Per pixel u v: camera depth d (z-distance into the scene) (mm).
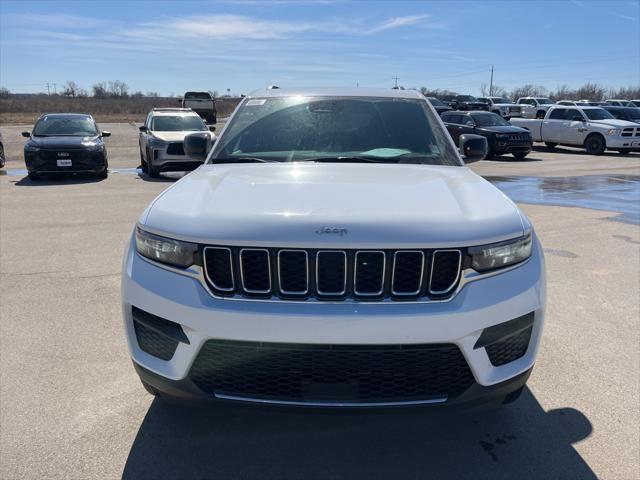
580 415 3020
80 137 13594
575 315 4441
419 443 2777
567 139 22094
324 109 3934
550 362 3623
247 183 2854
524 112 32344
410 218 2377
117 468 2564
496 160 18922
